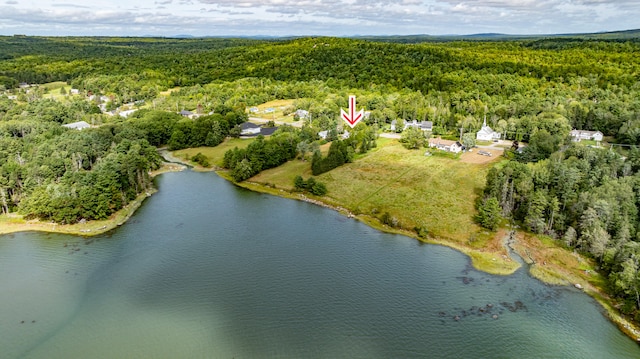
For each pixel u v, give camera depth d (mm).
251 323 74688
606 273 89125
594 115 191000
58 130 173500
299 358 66812
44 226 111375
